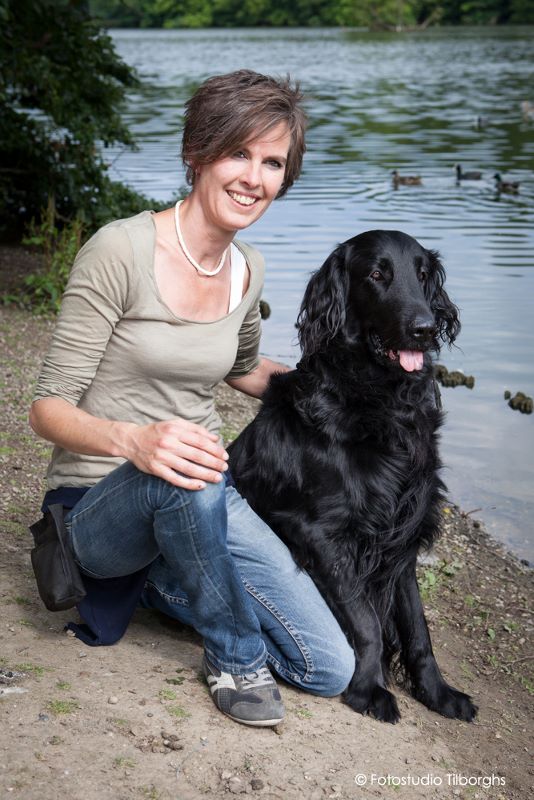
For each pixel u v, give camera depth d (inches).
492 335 311.7
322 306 129.0
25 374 259.0
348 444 123.7
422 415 128.7
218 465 97.1
